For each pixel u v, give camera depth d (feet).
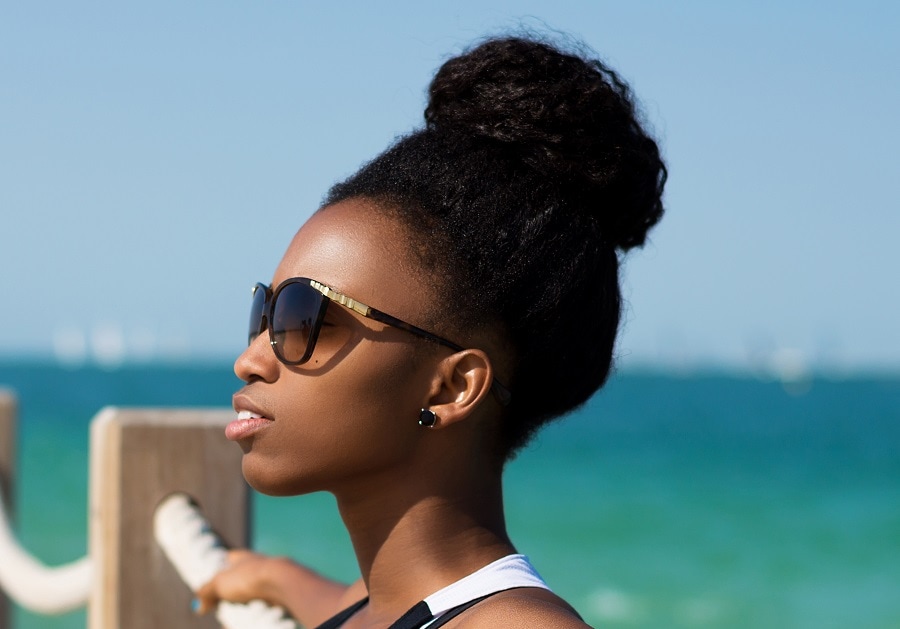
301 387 4.29
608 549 54.39
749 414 184.65
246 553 6.67
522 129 4.40
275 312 4.33
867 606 42.86
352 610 5.12
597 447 109.29
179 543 6.75
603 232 4.62
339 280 4.28
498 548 4.54
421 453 4.35
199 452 7.04
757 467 94.43
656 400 239.71
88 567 8.11
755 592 45.37
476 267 4.31
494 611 3.88
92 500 7.22
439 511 4.42
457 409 4.29
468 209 4.36
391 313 4.25
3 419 11.44
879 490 77.71
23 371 368.07
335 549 44.78
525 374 4.46
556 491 75.51
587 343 4.55
